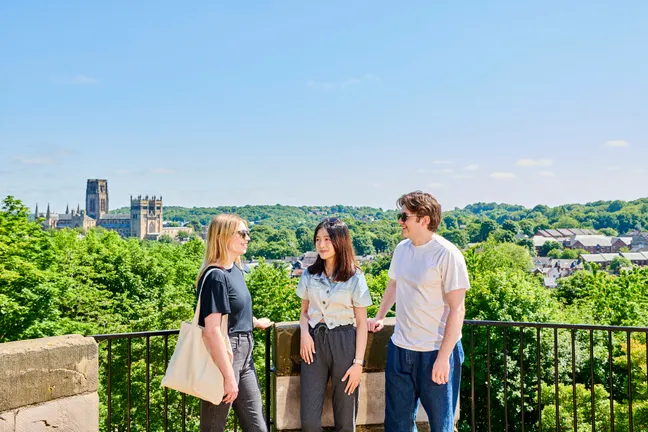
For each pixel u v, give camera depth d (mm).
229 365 3490
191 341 3527
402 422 3875
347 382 3967
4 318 21016
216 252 3629
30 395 3412
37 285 22578
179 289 38562
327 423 4422
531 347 24438
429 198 3766
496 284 28016
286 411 4359
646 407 18547
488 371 4578
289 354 4348
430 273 3705
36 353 3438
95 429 3756
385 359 4504
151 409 20641
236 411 3793
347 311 3992
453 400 3826
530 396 23547
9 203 24953
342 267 3947
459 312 3600
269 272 33156
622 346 25125
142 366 21156
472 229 189250
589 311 30938
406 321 3846
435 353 3740
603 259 168250
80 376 3680
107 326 27812
